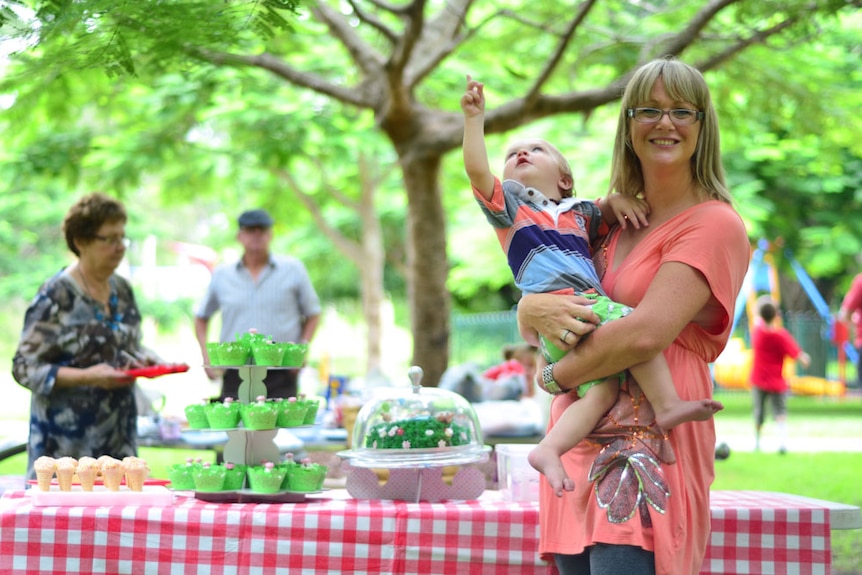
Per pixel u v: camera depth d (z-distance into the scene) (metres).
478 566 3.44
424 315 9.19
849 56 12.25
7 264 24.81
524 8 10.00
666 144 2.86
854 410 20.08
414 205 9.11
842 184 18.33
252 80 8.96
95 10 4.06
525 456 3.74
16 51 4.18
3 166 10.07
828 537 3.50
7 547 3.39
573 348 2.84
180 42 4.59
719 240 2.77
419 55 9.36
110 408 4.52
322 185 18.30
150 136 11.05
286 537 3.42
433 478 3.80
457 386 7.20
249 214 7.11
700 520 2.86
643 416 2.82
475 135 2.95
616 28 9.35
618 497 2.74
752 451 12.56
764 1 7.00
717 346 2.92
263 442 3.89
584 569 2.91
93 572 3.40
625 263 2.93
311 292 7.28
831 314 24.44
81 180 11.48
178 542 3.42
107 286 4.68
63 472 3.57
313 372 13.64
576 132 16.05
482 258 21.19
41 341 4.39
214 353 3.93
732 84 8.82
